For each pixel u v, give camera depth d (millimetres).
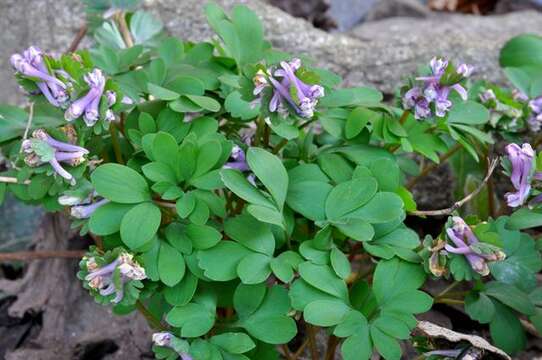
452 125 493
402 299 438
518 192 455
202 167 446
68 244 572
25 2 668
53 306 553
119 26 562
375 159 475
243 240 443
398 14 791
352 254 490
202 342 434
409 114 502
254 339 453
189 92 482
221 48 522
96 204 448
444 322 535
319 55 654
